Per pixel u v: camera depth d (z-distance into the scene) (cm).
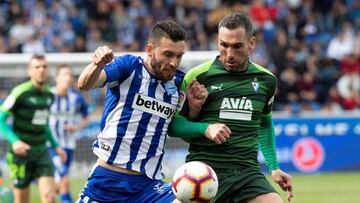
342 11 7000
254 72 2019
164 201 1916
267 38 6488
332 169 5625
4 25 6438
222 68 2006
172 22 1838
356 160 5625
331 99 6109
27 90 3025
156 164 1922
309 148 5581
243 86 2006
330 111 5959
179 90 1942
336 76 6216
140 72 1870
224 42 1923
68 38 6297
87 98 4825
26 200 3102
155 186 1925
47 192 2991
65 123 3666
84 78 1766
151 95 1886
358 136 5628
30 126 3042
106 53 1716
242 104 1998
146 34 6488
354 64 6328
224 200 1994
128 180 1895
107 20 6581
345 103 6106
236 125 1997
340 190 4444
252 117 2009
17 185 3066
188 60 4566
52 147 3294
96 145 1927
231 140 1991
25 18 6425
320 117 5594
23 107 3027
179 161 5028
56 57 4494
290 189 2078
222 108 1994
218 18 6656
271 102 2075
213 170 1919
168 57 1827
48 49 6203
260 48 6269
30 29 6350
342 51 6519
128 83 1869
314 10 6950
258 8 6756
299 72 6125
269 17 6738
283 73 6019
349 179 5134
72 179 4884
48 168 3042
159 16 6669
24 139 3041
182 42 1825
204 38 6350
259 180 1977
